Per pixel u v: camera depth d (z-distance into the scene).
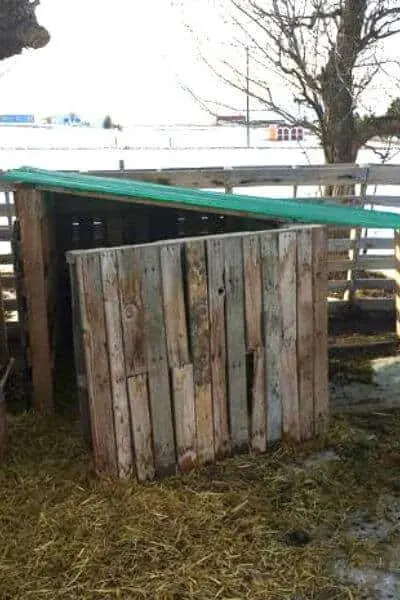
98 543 3.04
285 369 3.97
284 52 8.43
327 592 2.84
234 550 3.05
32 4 6.07
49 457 3.91
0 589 2.77
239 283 3.71
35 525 3.18
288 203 4.91
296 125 8.82
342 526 3.29
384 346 6.16
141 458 3.57
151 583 2.82
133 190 4.37
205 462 3.80
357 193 8.35
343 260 7.13
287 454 3.98
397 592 2.85
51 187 4.25
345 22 7.89
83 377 3.58
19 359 5.57
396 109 8.46
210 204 4.26
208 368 3.71
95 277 3.27
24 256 4.34
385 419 4.58
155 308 3.47
